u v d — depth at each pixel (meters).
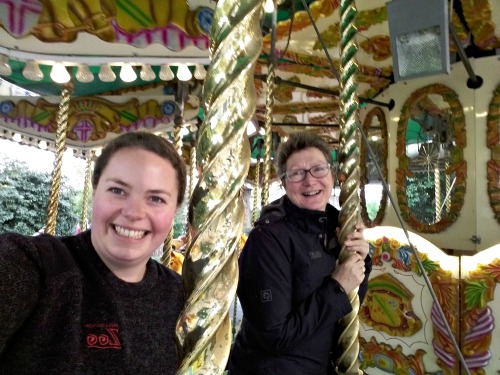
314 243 1.76
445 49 2.43
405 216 4.09
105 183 1.17
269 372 1.68
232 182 0.78
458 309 3.25
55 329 1.07
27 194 9.51
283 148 1.93
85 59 2.48
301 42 3.96
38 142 5.13
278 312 1.58
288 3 3.39
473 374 3.13
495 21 3.27
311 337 1.72
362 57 4.26
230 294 0.79
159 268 1.45
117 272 1.24
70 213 10.86
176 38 2.45
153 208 1.18
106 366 1.13
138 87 5.61
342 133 1.85
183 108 4.32
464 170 3.57
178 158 1.25
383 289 3.78
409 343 3.53
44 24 2.35
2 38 2.32
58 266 1.12
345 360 1.79
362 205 4.89
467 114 3.58
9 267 1.00
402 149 4.15
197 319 0.77
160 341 1.27
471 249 3.48
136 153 1.17
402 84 4.17
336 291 1.63
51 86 5.47
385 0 3.38
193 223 0.79
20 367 1.01
